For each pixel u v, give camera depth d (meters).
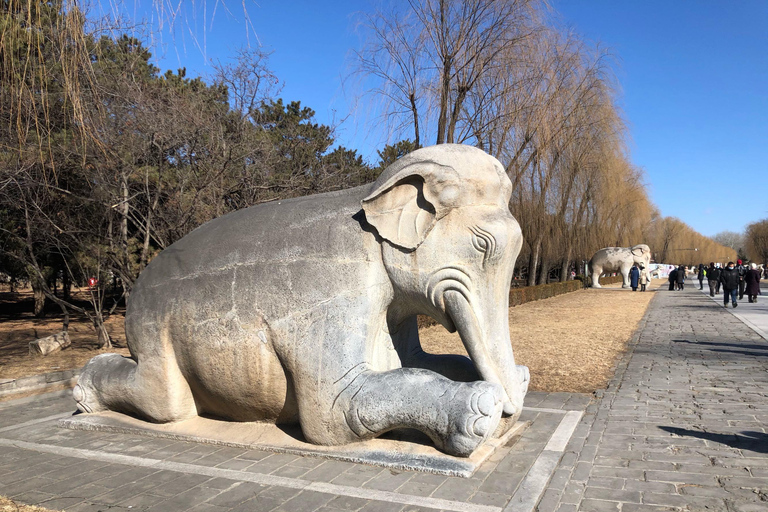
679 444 3.94
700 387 5.83
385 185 3.56
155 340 4.11
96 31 4.64
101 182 7.89
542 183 16.84
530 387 6.00
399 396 3.38
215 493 3.12
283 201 4.22
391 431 3.68
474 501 2.93
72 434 4.30
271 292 3.74
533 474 3.29
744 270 22.73
